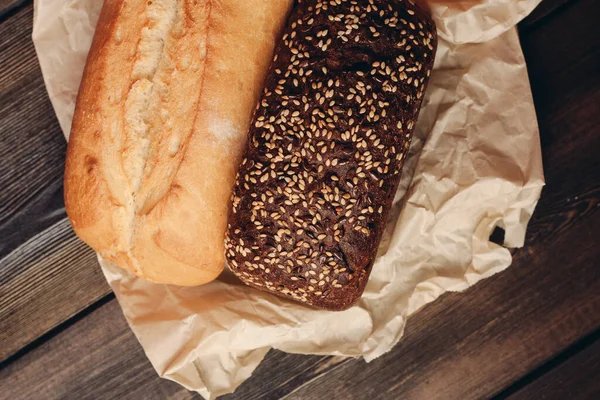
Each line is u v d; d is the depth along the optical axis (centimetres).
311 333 53
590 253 54
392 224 53
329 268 48
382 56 47
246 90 49
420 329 55
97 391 56
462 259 53
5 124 55
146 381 56
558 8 53
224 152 48
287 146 47
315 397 55
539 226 54
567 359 54
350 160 47
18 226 55
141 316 53
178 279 51
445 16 50
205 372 53
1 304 56
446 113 52
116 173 48
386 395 55
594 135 53
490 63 52
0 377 56
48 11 52
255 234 48
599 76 53
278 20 49
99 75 47
